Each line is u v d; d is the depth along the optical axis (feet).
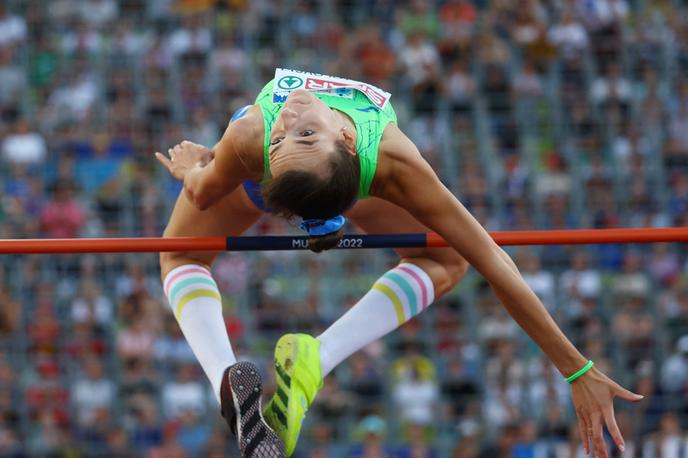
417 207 27.84
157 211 78.18
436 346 70.59
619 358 71.72
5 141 81.56
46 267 72.69
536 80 88.84
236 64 87.30
